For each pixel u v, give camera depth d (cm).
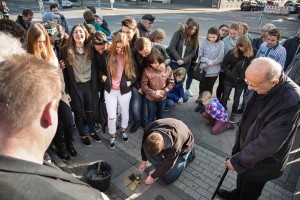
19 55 85
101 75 336
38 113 78
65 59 302
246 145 221
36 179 68
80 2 3123
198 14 2292
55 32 339
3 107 73
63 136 335
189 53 464
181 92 454
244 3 2936
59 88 86
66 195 70
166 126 261
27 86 75
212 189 298
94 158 339
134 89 372
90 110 344
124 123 366
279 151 209
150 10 2436
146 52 333
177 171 291
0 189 62
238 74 413
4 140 75
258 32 1476
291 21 2120
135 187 293
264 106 201
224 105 447
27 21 524
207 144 385
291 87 190
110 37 493
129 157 345
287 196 292
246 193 243
